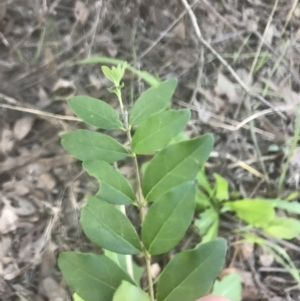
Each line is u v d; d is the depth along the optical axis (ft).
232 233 0.87
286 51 1.02
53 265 0.81
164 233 0.52
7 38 0.92
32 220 0.83
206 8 1.01
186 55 0.98
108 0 0.97
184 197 0.52
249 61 1.01
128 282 0.49
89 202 0.53
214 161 0.92
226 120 0.95
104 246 0.52
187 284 0.50
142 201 0.59
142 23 0.98
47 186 0.85
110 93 0.92
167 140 0.57
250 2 1.04
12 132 0.87
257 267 0.87
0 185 0.84
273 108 0.96
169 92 0.61
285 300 0.85
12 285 0.79
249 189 0.92
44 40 0.93
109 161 0.59
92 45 0.94
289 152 0.94
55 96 0.90
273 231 0.84
